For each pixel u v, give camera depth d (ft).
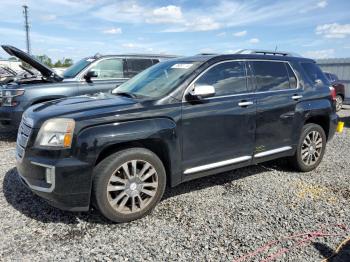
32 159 10.41
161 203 12.78
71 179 10.00
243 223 11.18
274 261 9.05
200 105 12.34
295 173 16.63
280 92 15.10
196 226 10.96
